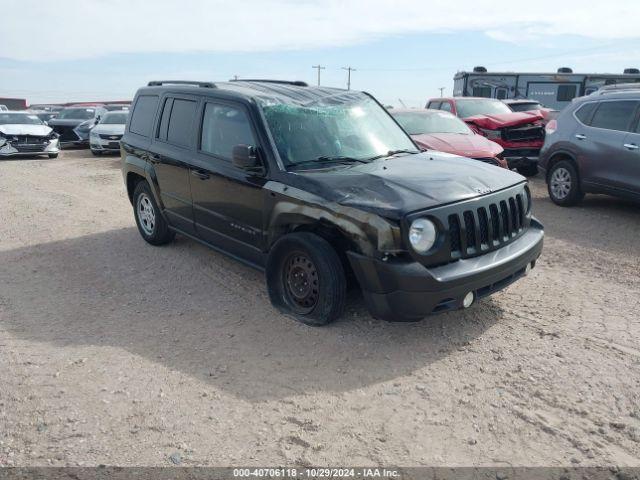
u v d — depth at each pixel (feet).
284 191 14.76
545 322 15.19
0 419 11.03
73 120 75.31
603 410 11.13
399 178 14.37
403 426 10.72
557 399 11.51
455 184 14.10
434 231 12.91
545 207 29.99
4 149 58.03
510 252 14.30
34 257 21.95
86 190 37.93
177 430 10.64
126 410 11.30
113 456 9.90
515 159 37.24
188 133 18.93
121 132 61.41
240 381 12.41
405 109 35.14
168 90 20.72
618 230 24.97
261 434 10.51
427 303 12.66
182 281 18.85
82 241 24.16
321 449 10.06
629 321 15.21
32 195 35.91
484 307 16.25
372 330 14.69
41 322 15.69
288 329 14.89
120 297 17.57
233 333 14.80
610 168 26.71
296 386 12.18
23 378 12.55
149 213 22.77
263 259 16.33
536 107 50.42
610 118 27.12
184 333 14.89
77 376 12.63
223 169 16.90
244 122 16.40
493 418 10.93
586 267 19.88
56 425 10.82
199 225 18.90
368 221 12.78
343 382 12.32
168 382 12.37
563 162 29.53
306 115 16.78
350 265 14.29
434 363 13.08
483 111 41.47
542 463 9.65
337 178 14.44
